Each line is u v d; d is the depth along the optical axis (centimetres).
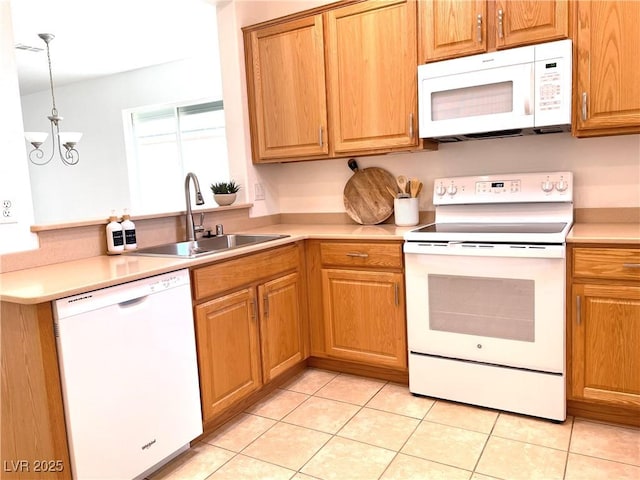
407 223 291
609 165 253
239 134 321
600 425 220
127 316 179
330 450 210
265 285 254
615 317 209
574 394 222
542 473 187
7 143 198
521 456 199
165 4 329
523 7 232
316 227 320
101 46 425
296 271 280
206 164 506
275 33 306
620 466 189
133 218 245
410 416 236
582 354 218
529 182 260
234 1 312
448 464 196
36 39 398
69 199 591
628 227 233
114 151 549
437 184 284
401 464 197
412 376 256
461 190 278
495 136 268
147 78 516
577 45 225
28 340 159
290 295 274
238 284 235
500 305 228
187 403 206
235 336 234
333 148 296
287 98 308
